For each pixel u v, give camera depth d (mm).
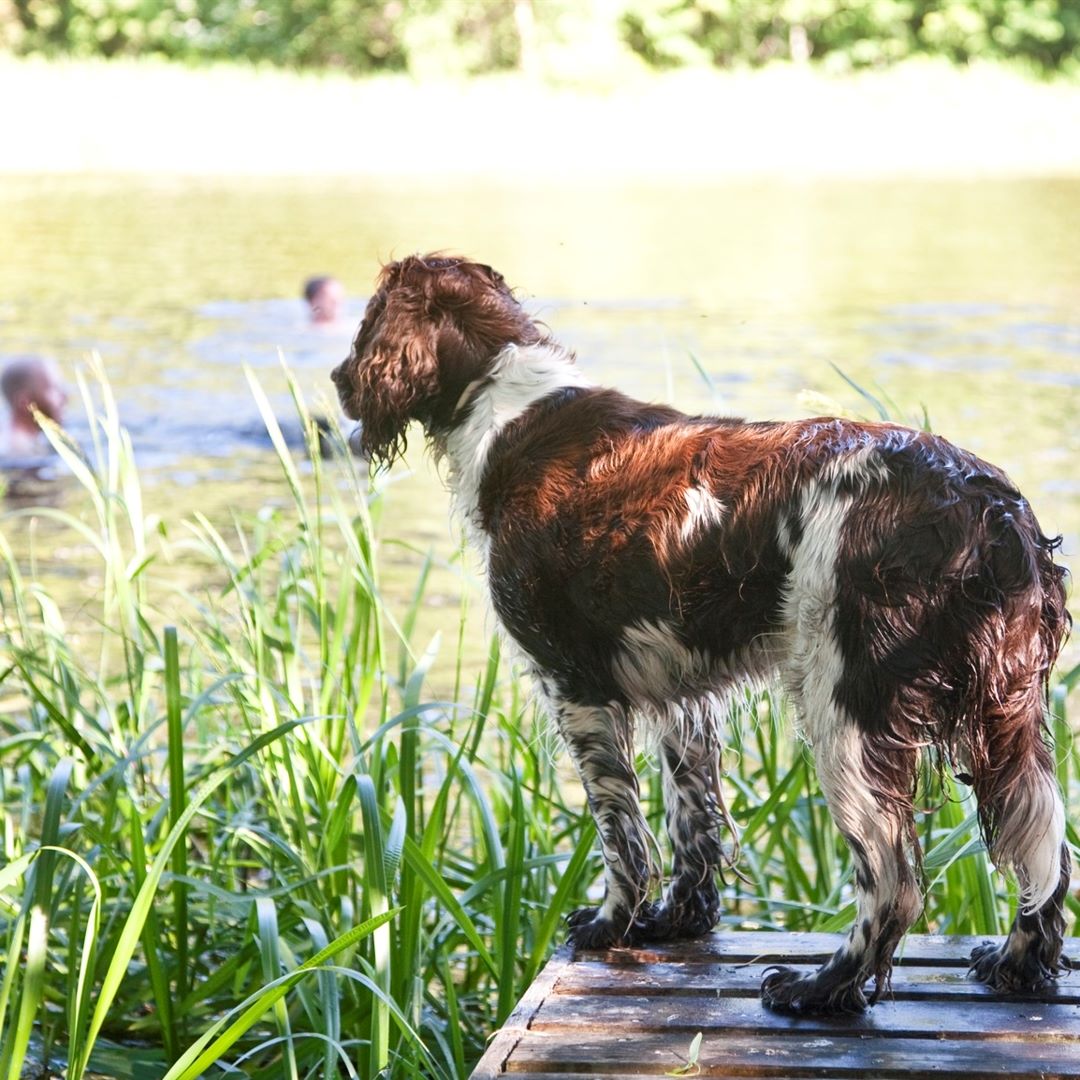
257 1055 5277
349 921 4965
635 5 53406
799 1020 4035
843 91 52250
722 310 21922
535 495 4324
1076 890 5949
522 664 4570
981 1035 3930
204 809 6023
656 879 4516
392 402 4707
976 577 3748
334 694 6309
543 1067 3812
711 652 4129
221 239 29016
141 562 5883
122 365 18203
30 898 4410
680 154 46781
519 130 49188
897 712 3789
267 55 55625
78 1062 4129
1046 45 54375
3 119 48656
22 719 7625
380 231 29656
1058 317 21297
